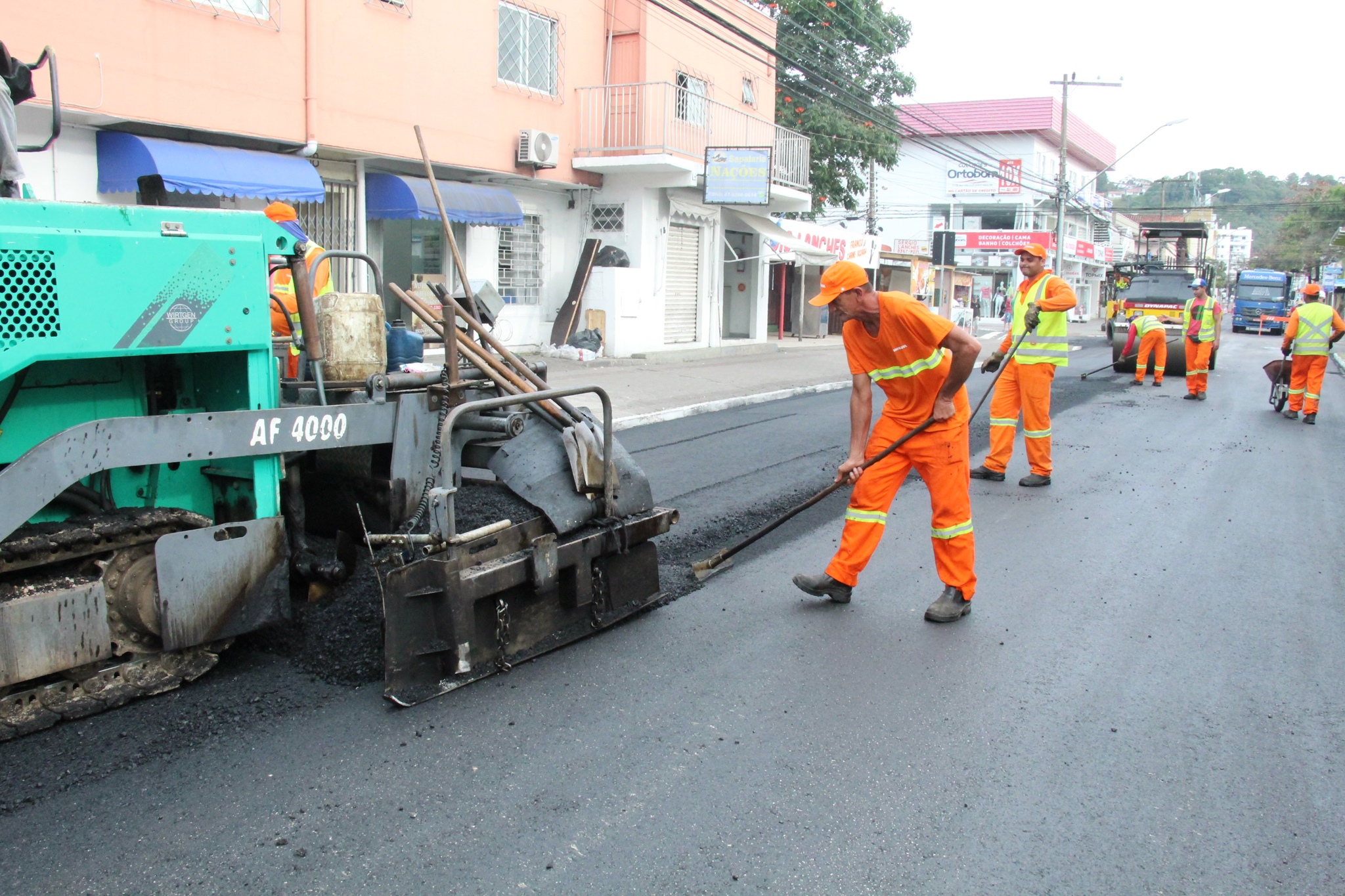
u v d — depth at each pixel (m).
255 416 3.65
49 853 2.72
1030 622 4.80
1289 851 2.89
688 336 20.06
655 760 3.34
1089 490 7.81
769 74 21.36
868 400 4.84
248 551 3.79
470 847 2.81
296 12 11.61
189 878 2.63
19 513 3.09
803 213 29.97
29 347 3.09
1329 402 15.02
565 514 4.30
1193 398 14.49
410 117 13.28
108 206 3.29
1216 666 4.29
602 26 16.80
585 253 17.14
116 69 10.00
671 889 2.64
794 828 2.95
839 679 4.07
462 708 3.68
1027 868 2.78
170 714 3.53
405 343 5.07
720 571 5.51
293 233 4.92
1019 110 45.66
